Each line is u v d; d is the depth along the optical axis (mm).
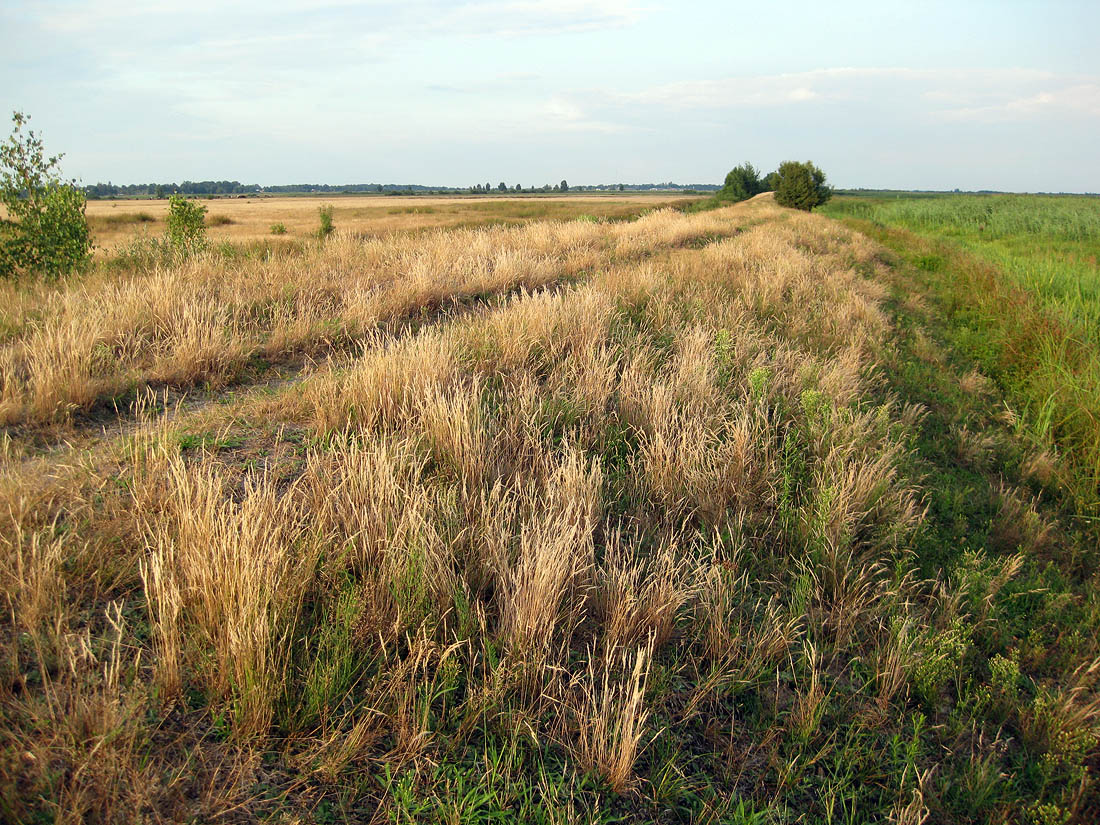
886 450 5480
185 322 6445
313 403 4941
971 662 3648
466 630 2930
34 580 2592
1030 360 9914
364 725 2434
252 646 2428
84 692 2309
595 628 3293
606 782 2559
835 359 7820
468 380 5648
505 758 2537
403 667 2619
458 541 3410
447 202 104688
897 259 22953
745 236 20109
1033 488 6387
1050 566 4805
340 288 8961
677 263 13109
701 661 3250
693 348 6793
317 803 2229
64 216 10578
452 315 8500
